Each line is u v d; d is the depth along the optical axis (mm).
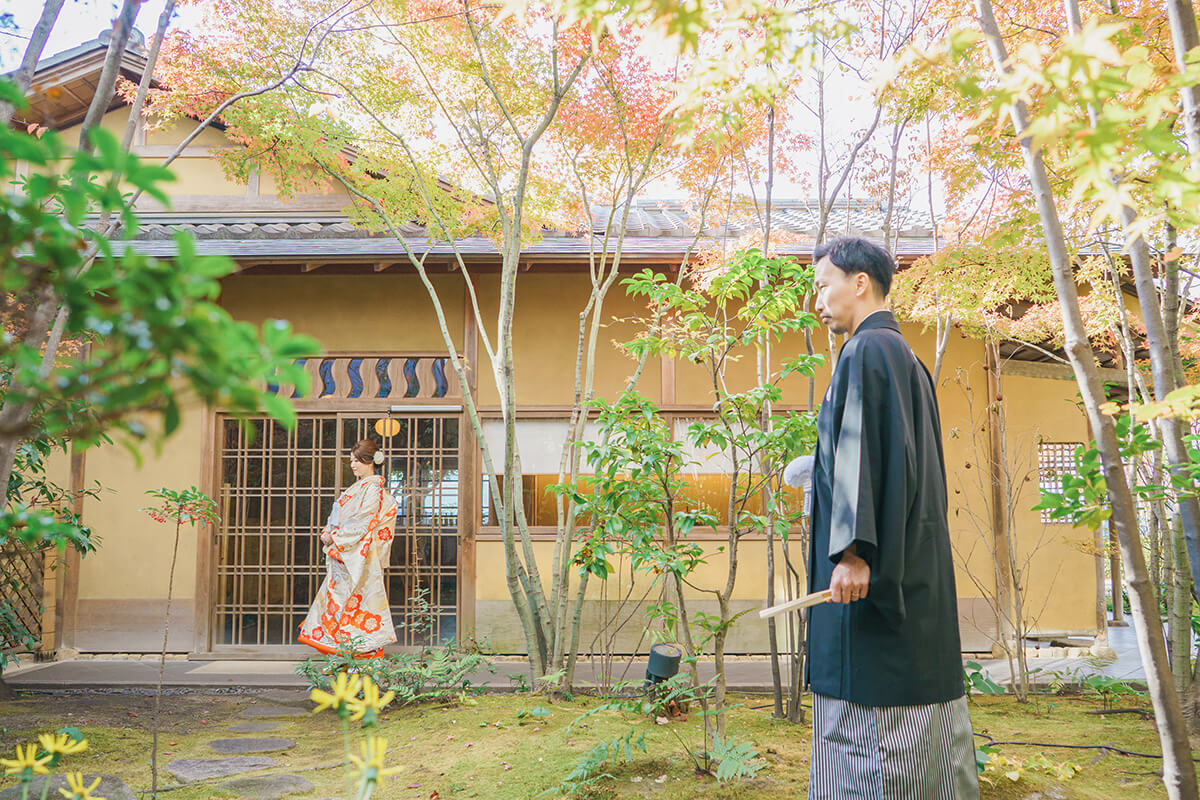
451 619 6684
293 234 6664
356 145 5664
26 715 4656
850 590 1892
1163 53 2871
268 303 6898
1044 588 6699
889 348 2031
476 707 4504
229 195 7000
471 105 5164
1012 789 2910
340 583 5445
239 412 694
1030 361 7047
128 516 6691
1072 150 1420
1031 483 6777
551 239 6609
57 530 1087
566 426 6766
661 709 3969
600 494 3434
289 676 5805
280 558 6777
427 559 6758
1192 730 3746
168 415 677
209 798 3137
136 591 6652
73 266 696
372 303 6891
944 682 2029
